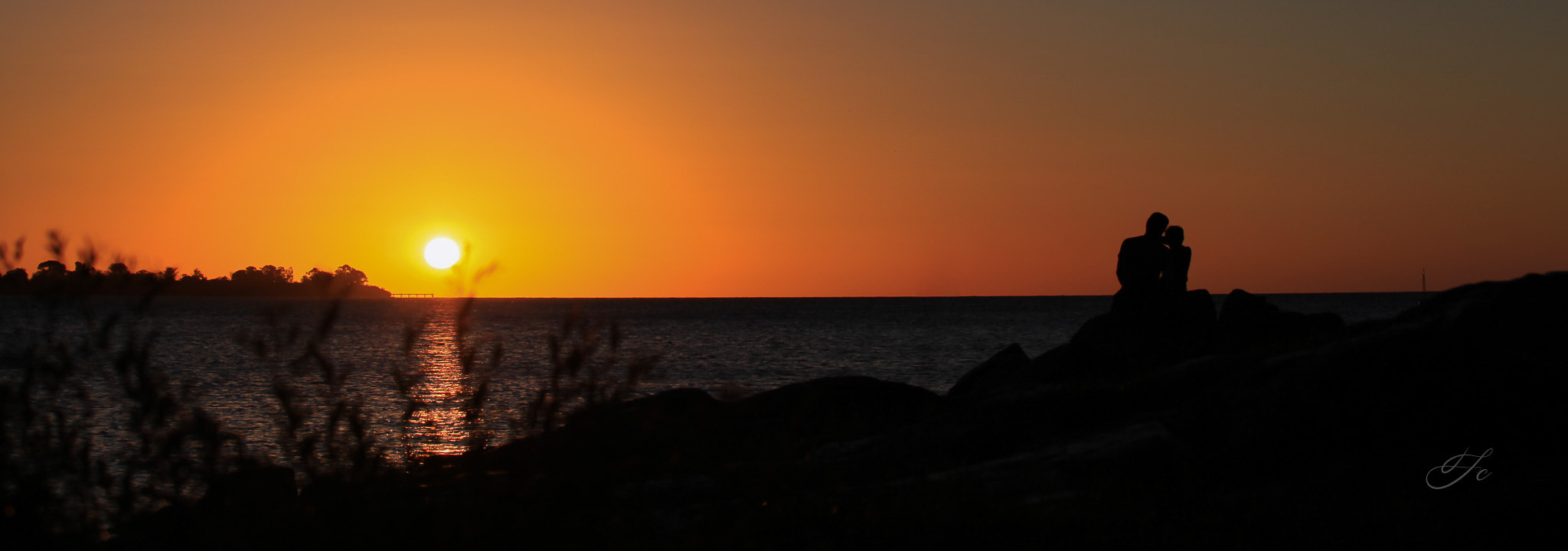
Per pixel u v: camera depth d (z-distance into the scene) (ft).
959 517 18.86
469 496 14.24
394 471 14.58
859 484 23.40
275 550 13.96
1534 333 27.14
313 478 14.33
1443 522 18.76
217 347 192.34
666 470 14.88
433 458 14.75
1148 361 40.14
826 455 26.37
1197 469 23.11
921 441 26.91
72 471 14.16
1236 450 23.47
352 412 14.66
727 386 15.61
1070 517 19.27
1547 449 21.50
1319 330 42.83
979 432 27.07
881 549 17.40
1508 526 18.29
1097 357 38.99
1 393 13.56
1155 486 21.81
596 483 14.26
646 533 16.63
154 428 14.29
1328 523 19.25
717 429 15.23
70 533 14.01
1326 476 21.85
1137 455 22.99
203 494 14.82
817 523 18.03
